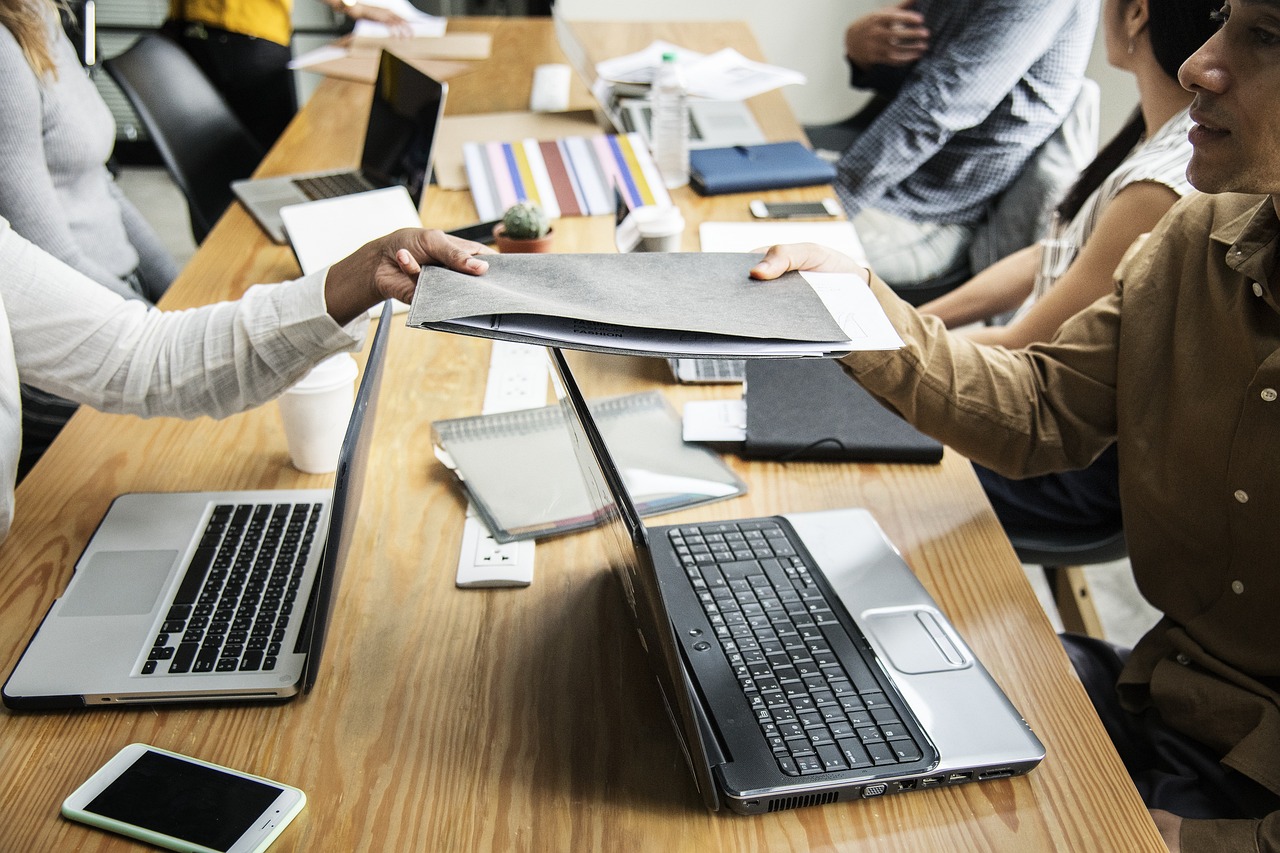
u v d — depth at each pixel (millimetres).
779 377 1371
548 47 2840
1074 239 1686
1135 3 1516
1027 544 1636
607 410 1323
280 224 1843
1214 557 1133
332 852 780
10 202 1736
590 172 2027
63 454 1231
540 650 977
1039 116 2369
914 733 862
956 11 2463
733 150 2158
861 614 999
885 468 1266
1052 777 862
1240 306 1041
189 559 1041
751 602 1001
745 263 1100
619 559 911
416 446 1277
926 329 1177
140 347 1147
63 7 1937
